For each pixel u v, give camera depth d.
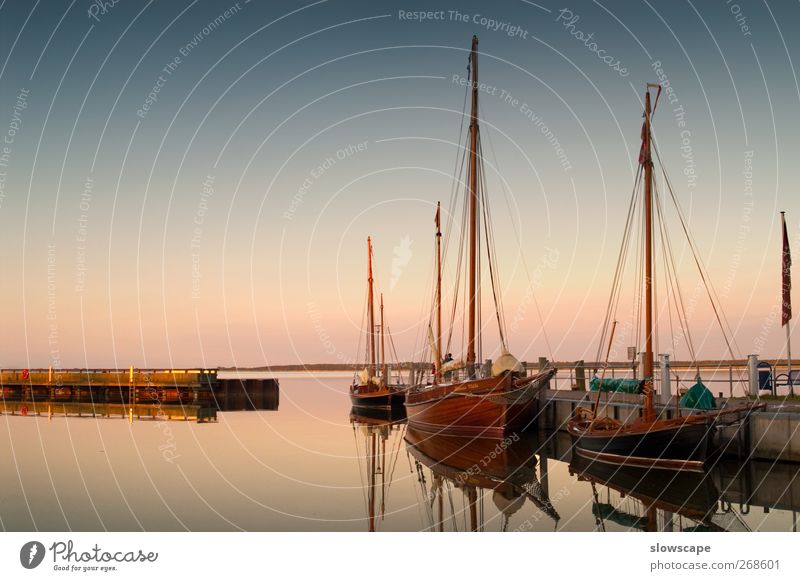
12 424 54.28
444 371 46.84
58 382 90.88
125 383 87.06
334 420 59.44
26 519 22.73
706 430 28.09
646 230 32.72
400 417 62.12
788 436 28.28
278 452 37.91
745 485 26.30
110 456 36.16
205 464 33.66
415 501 25.84
